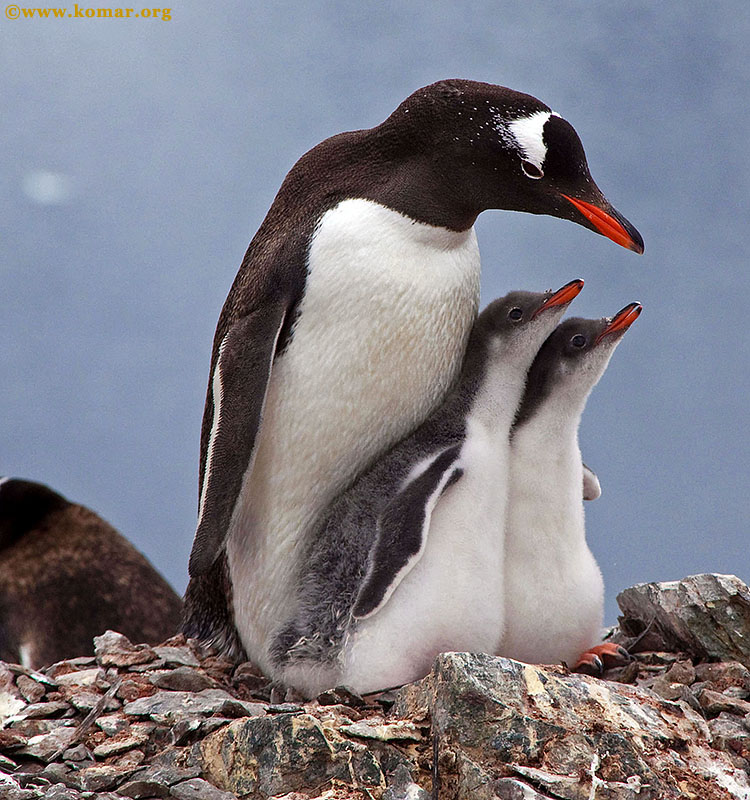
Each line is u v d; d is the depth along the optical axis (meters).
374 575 8.62
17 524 16.72
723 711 8.89
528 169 9.23
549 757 7.82
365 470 9.62
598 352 9.29
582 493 9.60
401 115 9.62
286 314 9.40
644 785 7.75
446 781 7.79
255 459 9.59
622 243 9.10
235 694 9.68
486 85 9.56
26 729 9.07
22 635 15.59
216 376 9.40
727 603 9.83
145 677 9.78
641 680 9.74
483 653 8.30
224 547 10.16
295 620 9.40
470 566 8.76
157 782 8.02
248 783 7.89
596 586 9.48
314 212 9.68
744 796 7.90
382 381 9.33
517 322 9.41
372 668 8.81
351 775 7.70
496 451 9.12
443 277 9.38
